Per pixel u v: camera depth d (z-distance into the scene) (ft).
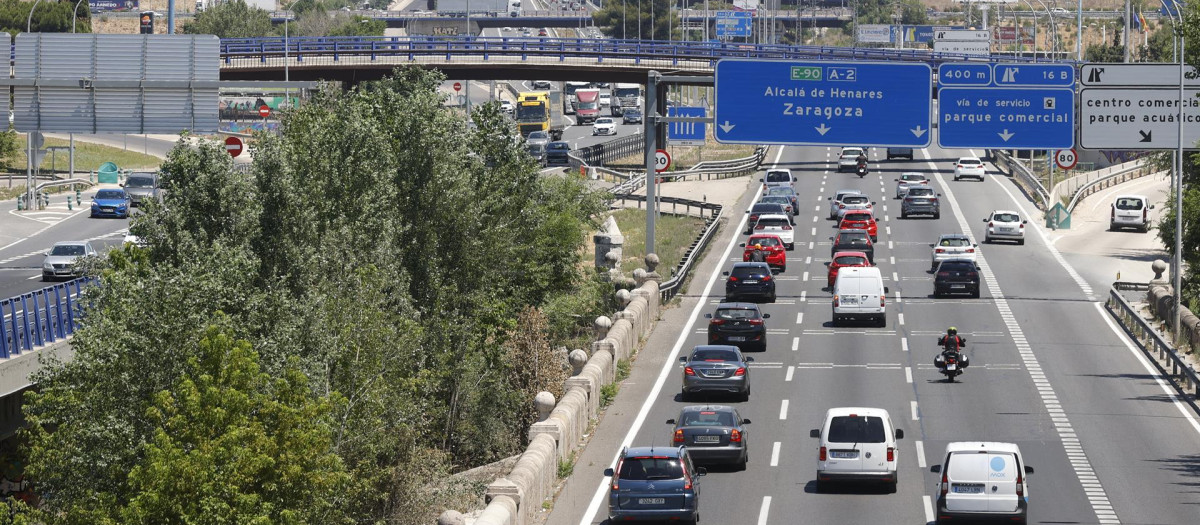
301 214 243.81
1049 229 574.97
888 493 216.13
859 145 361.92
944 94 361.71
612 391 288.71
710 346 288.51
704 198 617.21
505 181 342.03
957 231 561.02
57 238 525.34
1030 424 263.90
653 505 190.70
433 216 297.12
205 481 172.65
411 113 303.48
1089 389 294.87
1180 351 334.65
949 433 256.73
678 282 419.95
